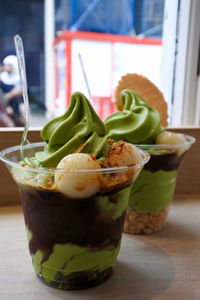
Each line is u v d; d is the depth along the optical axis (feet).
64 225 0.77
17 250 1.00
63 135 0.88
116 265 0.94
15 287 0.84
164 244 1.06
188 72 1.52
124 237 1.11
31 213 0.80
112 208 0.79
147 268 0.93
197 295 0.81
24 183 0.76
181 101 1.57
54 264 0.81
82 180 0.71
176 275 0.89
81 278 0.82
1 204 1.32
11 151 0.93
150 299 0.80
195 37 1.46
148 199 1.10
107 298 0.80
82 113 0.90
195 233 1.14
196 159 1.47
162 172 1.08
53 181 0.75
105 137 0.89
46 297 0.80
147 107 1.19
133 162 0.81
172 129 1.40
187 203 1.40
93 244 0.79
